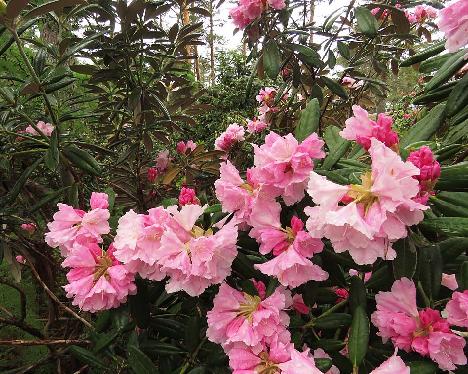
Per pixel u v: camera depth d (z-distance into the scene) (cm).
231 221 58
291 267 52
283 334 52
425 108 104
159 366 68
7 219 98
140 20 102
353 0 108
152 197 134
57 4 69
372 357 55
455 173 48
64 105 123
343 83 156
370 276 61
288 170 54
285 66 128
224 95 255
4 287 121
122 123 126
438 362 45
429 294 51
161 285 69
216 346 62
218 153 137
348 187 44
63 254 68
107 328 72
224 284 56
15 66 126
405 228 45
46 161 83
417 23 138
